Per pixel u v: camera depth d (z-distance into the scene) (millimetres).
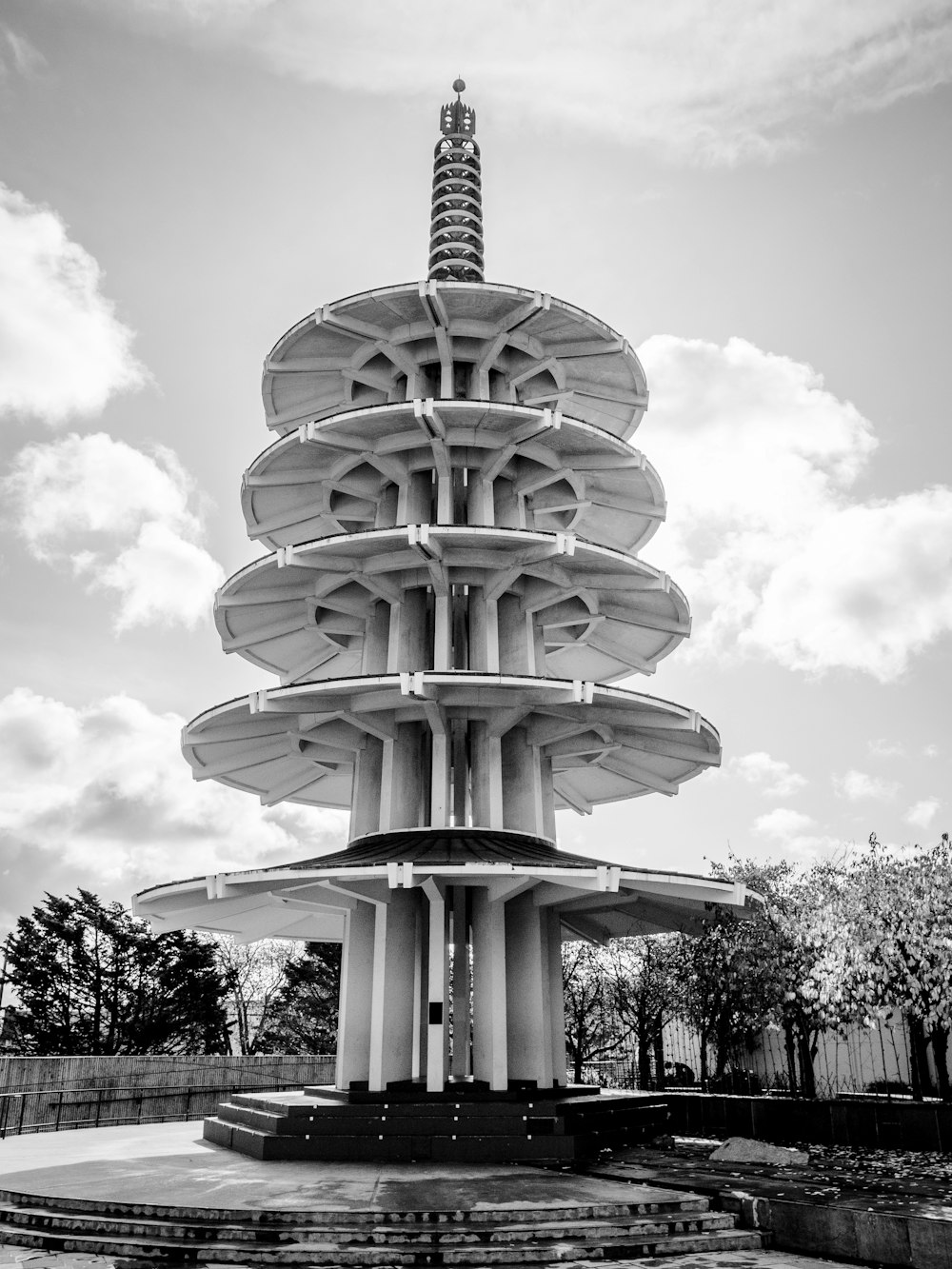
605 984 51469
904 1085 33875
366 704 24453
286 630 30375
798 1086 35062
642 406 33562
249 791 31797
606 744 27000
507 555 26422
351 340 29797
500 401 30312
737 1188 14930
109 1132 27500
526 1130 19453
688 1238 13180
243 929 28469
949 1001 24297
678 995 35281
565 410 33812
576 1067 48375
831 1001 25266
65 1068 30031
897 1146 20766
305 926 30344
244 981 75312
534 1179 16484
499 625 28031
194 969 63844
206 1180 16328
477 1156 18984
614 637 32062
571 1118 20062
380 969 22922
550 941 25719
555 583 27500
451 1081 23328
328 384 31531
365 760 26672
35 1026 60500
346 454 28781
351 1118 19797
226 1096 36906
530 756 26609
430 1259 12234
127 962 62344
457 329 29125
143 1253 12562
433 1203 14133
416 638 27312
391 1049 22500
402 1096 20859
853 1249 12625
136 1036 61062
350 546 25578
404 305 28531
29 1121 28062
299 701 24328
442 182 37094
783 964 26469
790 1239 13336
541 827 25984
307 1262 12180
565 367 31547
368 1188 15484
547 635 31312
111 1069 32156
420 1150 19125
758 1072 37469
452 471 29234
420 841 23484
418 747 26188
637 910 28109
